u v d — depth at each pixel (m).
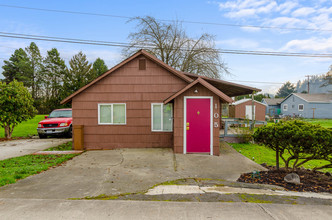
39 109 40.59
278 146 5.83
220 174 5.81
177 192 4.33
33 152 8.62
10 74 52.03
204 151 8.11
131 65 9.29
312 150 5.11
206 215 3.27
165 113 9.28
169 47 21.38
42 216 3.23
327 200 3.98
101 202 3.76
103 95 9.30
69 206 3.59
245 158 7.68
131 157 7.56
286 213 3.36
